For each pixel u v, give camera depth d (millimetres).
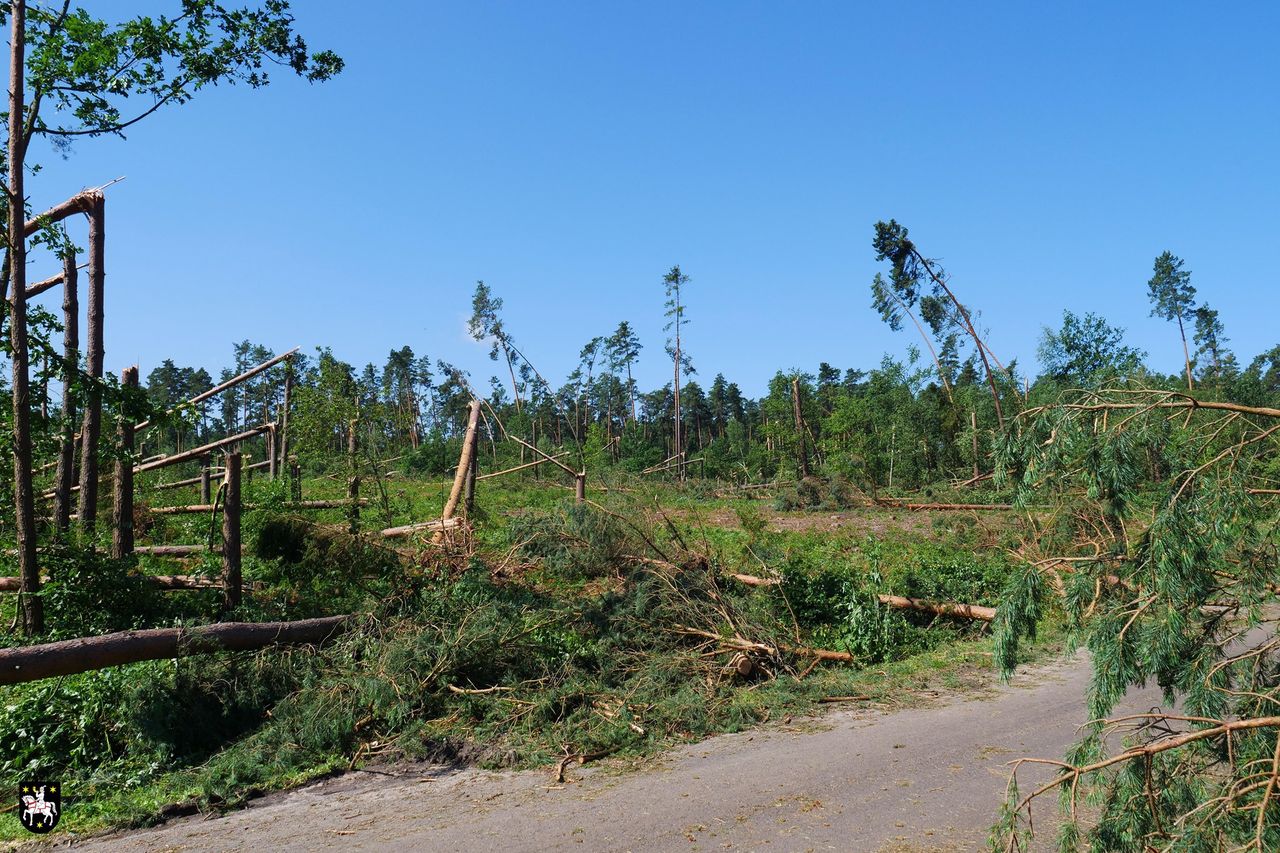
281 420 23688
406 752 6914
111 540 11812
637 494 13352
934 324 32844
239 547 10625
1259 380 34250
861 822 5133
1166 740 3217
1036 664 9367
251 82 11273
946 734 6934
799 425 41094
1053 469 3668
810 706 8039
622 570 11352
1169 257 42781
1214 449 3412
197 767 6668
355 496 15180
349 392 17953
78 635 9359
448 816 5480
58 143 10438
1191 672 3453
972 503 24531
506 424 50656
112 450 11367
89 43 10125
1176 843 3105
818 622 11266
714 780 5992
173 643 7652
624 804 5574
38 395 10273
